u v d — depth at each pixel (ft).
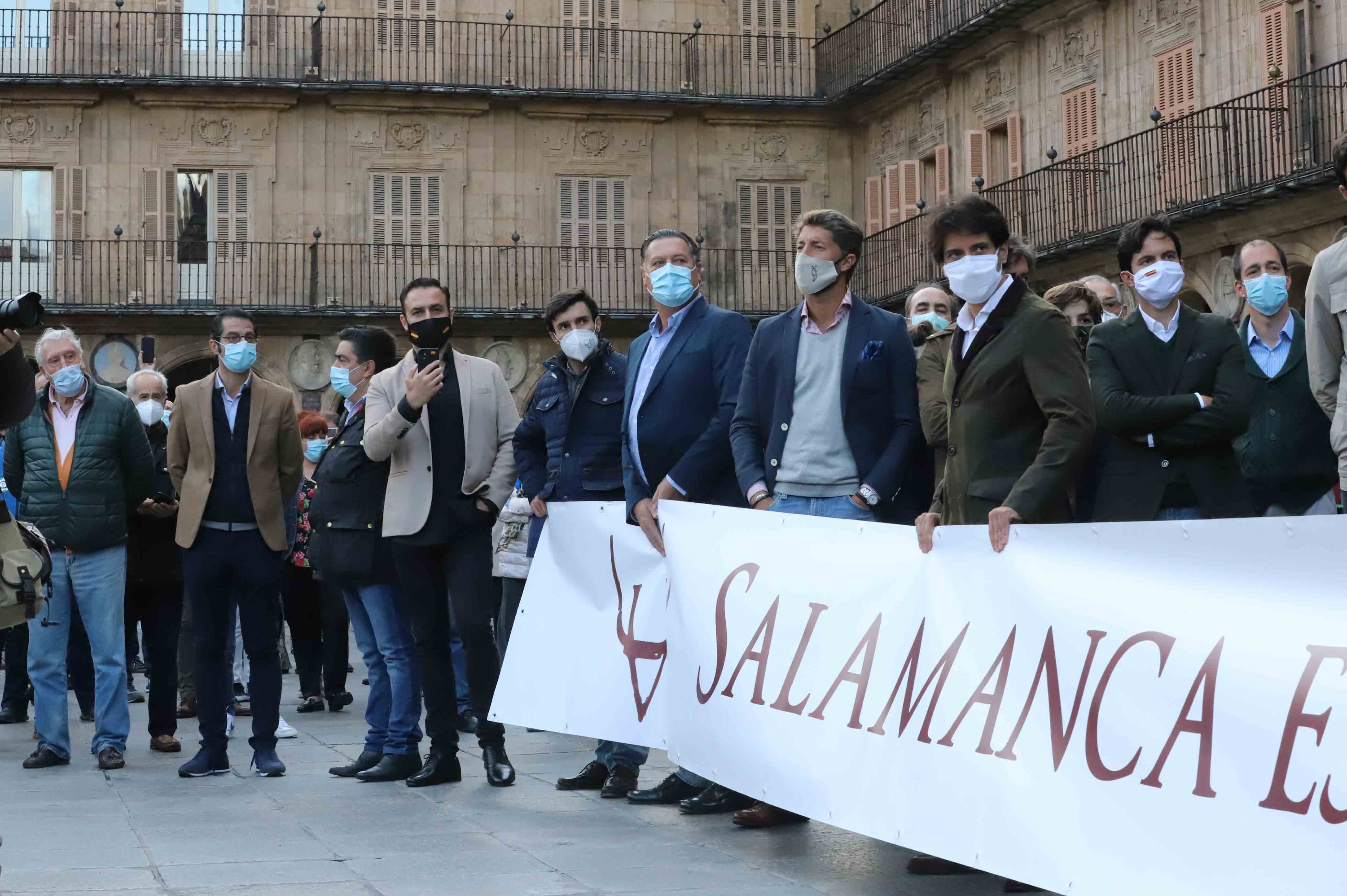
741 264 105.40
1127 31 82.12
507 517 34.55
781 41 106.63
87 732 33.73
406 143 102.27
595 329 24.90
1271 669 12.87
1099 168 82.58
